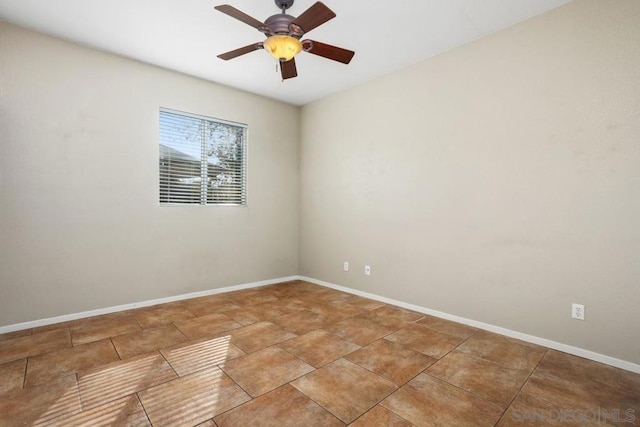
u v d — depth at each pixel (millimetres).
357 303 3561
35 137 2773
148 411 1626
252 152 4254
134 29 2715
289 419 1569
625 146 2096
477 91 2822
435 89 3129
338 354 2287
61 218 2904
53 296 2869
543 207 2449
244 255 4191
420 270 3268
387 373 2023
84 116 3008
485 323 2777
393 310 3318
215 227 3910
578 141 2281
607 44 2160
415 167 3307
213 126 3947
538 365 2139
